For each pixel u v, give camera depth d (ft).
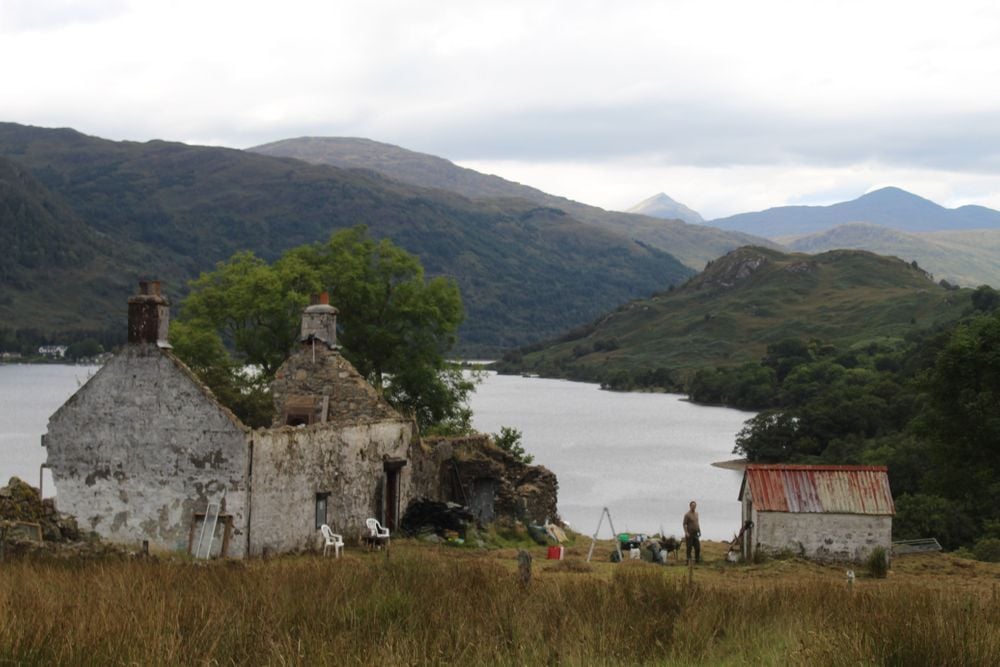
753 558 130.41
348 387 135.03
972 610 63.72
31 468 334.24
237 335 209.26
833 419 435.94
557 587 77.25
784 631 62.34
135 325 114.21
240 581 75.41
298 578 77.05
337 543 113.70
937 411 213.46
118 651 50.93
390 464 130.93
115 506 112.88
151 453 112.27
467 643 56.90
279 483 112.98
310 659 52.31
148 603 62.03
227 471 109.29
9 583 70.54
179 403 111.65
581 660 54.29
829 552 131.64
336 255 220.02
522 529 147.02
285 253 223.30
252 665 53.06
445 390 223.71
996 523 226.79
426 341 222.89
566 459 431.84
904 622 56.03
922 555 150.00
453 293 223.71
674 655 57.67
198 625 58.59
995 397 207.72
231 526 108.68
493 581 78.48
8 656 48.85
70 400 115.24
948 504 236.22
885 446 341.62
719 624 65.21
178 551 106.73
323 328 136.77
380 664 51.75
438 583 75.56
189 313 217.97
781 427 439.63
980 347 208.23
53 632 52.70
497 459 157.99
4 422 505.25
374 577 77.46
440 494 144.97
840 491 133.59
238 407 174.91
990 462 206.69
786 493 132.87
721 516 285.02
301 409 134.31
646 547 131.44
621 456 445.78
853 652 52.11
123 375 114.01
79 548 91.61
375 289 214.48
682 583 76.43
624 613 67.15
